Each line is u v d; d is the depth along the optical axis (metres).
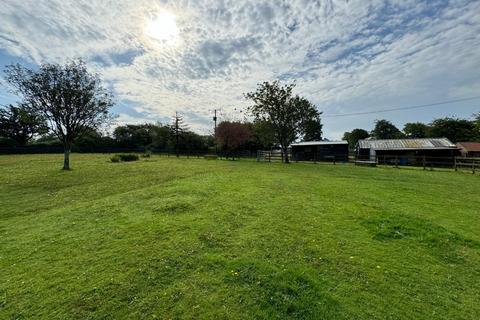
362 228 7.18
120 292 4.18
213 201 9.73
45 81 20.81
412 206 9.72
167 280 4.52
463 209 9.50
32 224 7.57
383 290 4.38
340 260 5.35
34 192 12.46
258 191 11.78
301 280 4.55
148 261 5.12
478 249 6.02
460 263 5.41
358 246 6.04
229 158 46.22
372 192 12.26
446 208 9.59
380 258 5.49
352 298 4.14
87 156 40.44
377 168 26.31
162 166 25.06
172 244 5.88
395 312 3.84
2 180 15.64
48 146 50.22
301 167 26.78
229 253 5.51
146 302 3.95
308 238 6.41
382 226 7.21
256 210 8.70
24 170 20.66
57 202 10.49
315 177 17.73
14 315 3.69
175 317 3.65
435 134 57.19
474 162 23.44
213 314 3.71
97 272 4.76
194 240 6.12
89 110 22.72
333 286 4.45
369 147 37.41
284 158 39.50
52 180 15.77
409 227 7.09
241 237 6.39
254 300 4.02
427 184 15.36
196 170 21.44
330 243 6.15
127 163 28.64
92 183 14.83
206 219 7.63
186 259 5.21
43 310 3.79
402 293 4.31
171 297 4.06
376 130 78.50
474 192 12.91
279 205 9.42
